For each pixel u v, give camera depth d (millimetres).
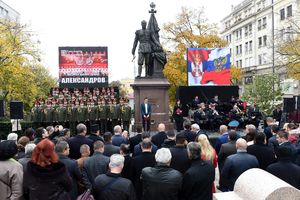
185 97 27109
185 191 5332
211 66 26688
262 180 3803
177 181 4934
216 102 23078
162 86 20500
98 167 6148
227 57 26703
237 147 6383
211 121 20719
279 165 5574
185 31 40812
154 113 20438
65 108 21047
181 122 21703
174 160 6406
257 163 6211
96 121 21266
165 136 9047
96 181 4793
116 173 4832
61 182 4430
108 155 7309
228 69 26703
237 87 27203
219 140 8820
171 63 40000
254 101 30562
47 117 20891
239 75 41938
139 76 20766
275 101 31000
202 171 5355
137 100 20578
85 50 28531
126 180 4785
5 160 4957
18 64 30172
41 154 4422
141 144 7070
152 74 20969
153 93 20547
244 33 67375
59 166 4477
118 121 21500
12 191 4809
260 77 31984
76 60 28531
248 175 4141
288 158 5613
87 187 5949
